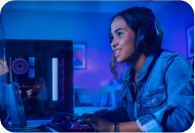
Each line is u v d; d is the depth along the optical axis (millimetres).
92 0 4637
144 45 780
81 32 4902
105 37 4945
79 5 4707
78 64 4762
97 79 4785
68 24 4875
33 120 1202
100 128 583
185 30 3611
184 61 688
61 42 1242
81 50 4816
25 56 1201
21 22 4727
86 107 4242
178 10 3910
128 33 788
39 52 1217
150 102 784
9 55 1181
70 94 1225
